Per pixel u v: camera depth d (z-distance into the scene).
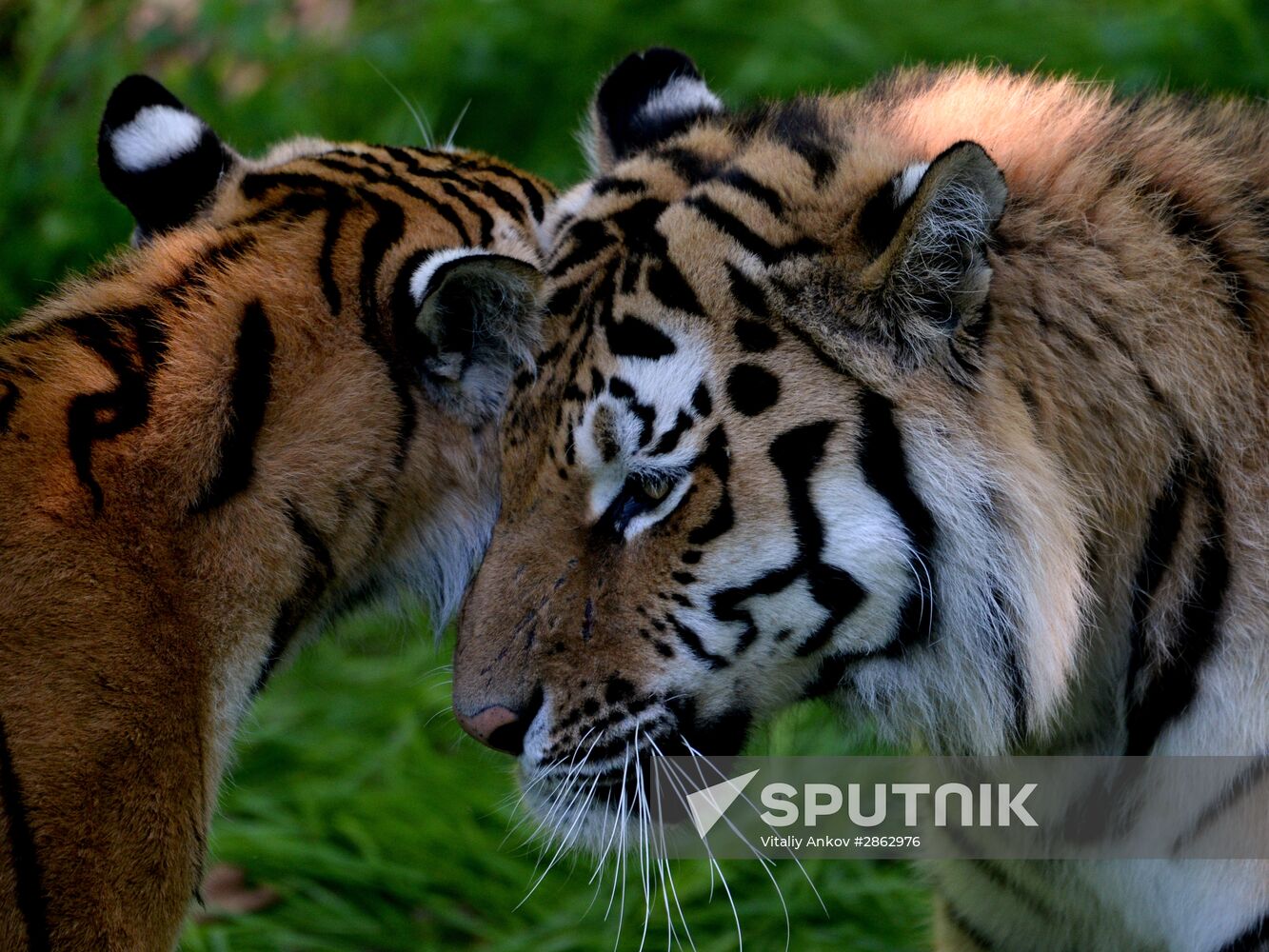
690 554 5.47
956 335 5.36
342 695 9.94
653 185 5.98
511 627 5.65
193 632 5.73
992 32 12.80
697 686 5.59
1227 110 6.14
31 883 5.30
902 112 6.11
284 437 5.96
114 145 6.76
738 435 5.41
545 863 8.67
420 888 8.53
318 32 13.14
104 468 5.67
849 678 5.78
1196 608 5.51
